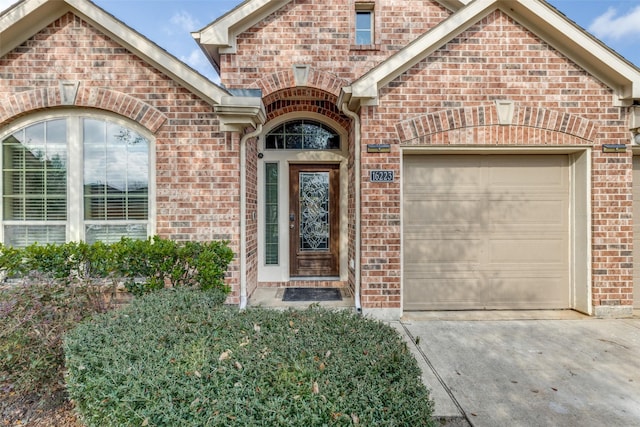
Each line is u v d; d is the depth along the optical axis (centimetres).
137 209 522
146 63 514
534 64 517
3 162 512
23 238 517
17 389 278
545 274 548
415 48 500
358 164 535
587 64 516
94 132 519
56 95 502
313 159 696
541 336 443
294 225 707
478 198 545
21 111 500
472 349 405
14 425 271
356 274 544
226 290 465
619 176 520
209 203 520
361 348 222
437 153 535
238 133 525
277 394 179
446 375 345
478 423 272
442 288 545
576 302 539
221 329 249
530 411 287
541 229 548
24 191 515
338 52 624
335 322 266
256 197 683
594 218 518
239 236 528
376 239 514
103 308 355
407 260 543
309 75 620
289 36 621
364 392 180
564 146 519
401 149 517
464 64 516
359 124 535
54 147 516
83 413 225
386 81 512
